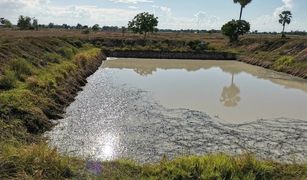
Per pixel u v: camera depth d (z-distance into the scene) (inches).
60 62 1368.1
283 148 640.4
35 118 684.7
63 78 1063.0
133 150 606.5
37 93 827.4
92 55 1873.8
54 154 434.3
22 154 418.9
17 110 673.0
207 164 451.2
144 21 3120.1
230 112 893.2
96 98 998.4
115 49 2428.6
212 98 1066.7
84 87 1175.6
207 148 628.7
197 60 2361.0
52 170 403.9
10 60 1079.0
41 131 672.4
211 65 2059.5
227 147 637.3
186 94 1113.4
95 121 767.1
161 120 791.1
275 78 1556.3
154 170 442.6
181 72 1689.2
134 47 2630.4
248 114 879.7
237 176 422.3
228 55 2458.2
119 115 822.5
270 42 2559.1
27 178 375.2
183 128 738.2
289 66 1775.3
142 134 691.4
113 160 515.8
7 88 819.4
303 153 617.6
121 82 1309.1
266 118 844.6
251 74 1681.8
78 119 776.9
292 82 1445.6
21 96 740.7
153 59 2332.7
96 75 1476.4
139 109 884.6
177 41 2883.9
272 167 458.3
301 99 1090.7
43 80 935.7
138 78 1430.9
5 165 392.5
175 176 426.6
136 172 447.5
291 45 2231.8
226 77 1555.1
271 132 731.4
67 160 442.9
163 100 1003.9
